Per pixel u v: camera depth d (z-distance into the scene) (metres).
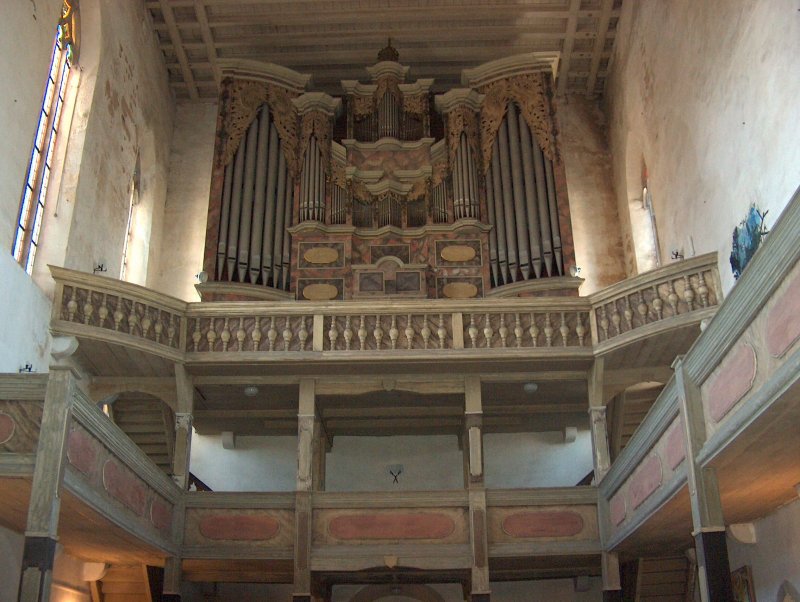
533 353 16.77
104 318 15.64
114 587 17.25
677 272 15.57
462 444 20.09
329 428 19.92
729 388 9.53
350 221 20.02
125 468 13.22
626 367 17.20
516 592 19.31
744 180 13.74
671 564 17.02
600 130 24.28
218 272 19.50
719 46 14.66
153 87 22.27
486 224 20.03
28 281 14.25
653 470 12.48
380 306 17.11
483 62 24.16
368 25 23.03
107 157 18.33
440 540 16.25
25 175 14.81
